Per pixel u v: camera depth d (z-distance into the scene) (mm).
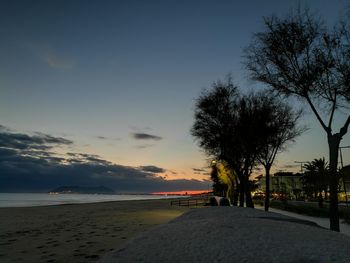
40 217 32531
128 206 60094
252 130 27375
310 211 31781
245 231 4555
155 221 24859
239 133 27812
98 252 10984
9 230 19688
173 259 3664
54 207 57656
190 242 4164
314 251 3615
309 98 15297
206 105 29375
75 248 11945
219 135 29016
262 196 90812
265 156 28312
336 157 13867
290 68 15383
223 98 29391
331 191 13688
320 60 14633
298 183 94562
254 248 3762
